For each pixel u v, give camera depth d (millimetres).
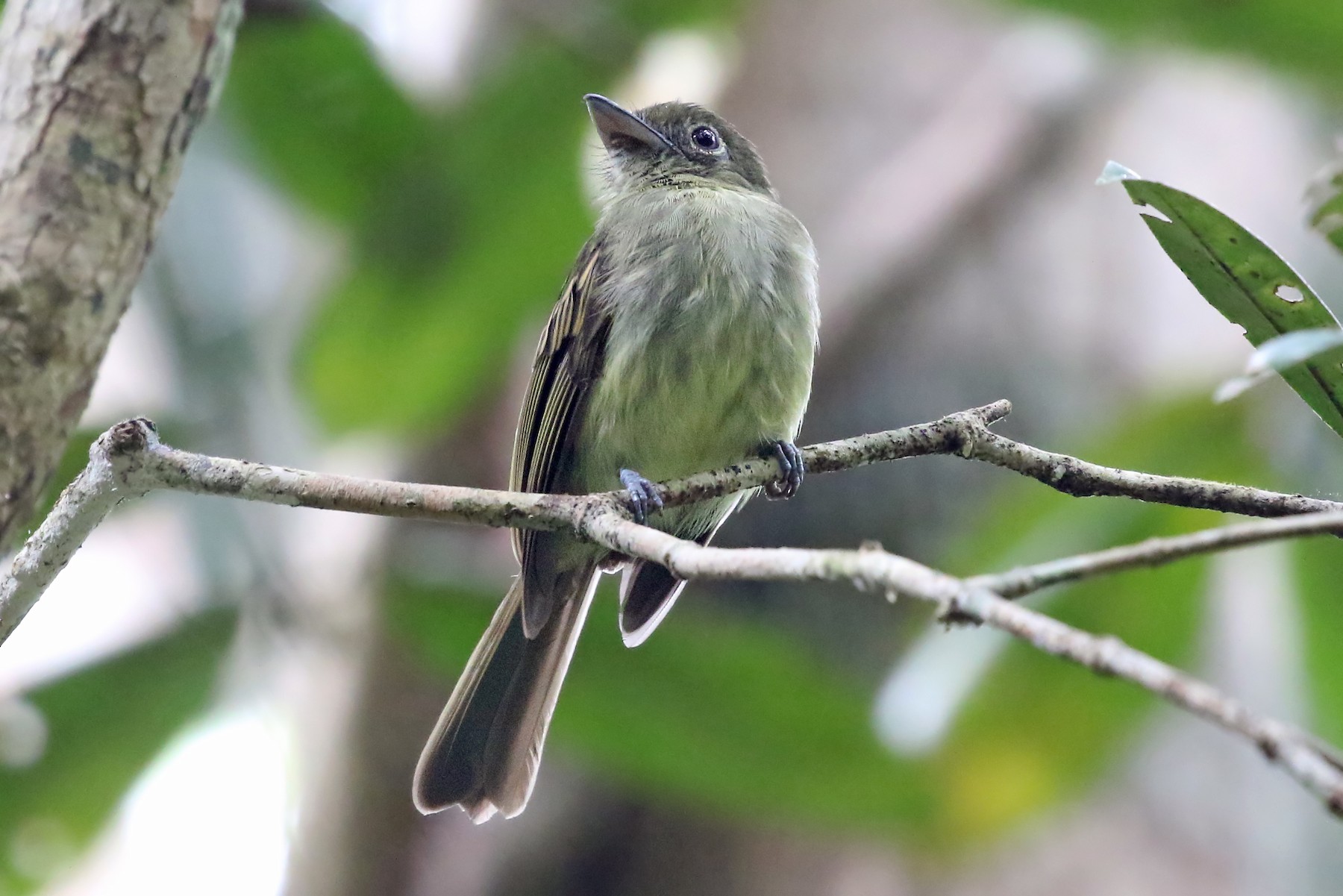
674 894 11320
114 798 9688
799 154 12125
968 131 11906
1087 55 11836
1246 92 12109
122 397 11031
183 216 10320
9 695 9375
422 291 9875
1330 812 2814
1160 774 11148
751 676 8844
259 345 10180
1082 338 11641
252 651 9469
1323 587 8578
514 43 10250
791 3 12641
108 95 5984
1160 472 8766
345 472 10789
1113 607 8773
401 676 9641
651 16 10039
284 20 9242
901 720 8789
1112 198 11945
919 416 11406
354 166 9914
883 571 3834
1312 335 4387
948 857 9930
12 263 5754
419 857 10422
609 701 9023
